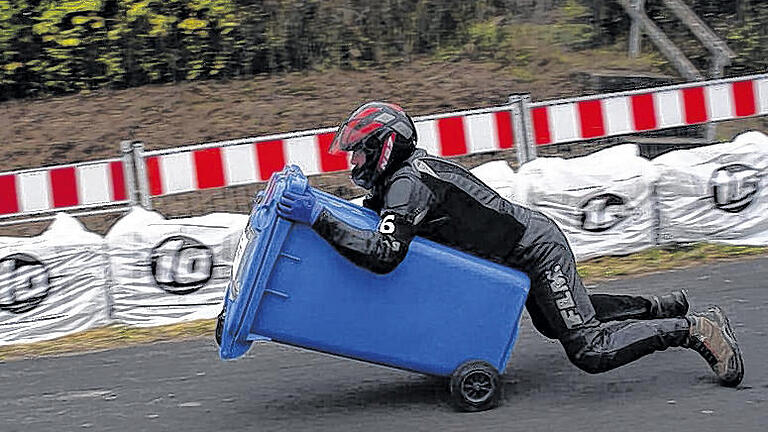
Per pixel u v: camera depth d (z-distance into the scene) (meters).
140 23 12.31
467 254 4.71
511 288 4.69
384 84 12.20
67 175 8.28
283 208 4.42
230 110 11.64
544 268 4.75
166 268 7.19
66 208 8.30
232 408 5.18
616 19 13.10
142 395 5.52
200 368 5.96
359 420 4.86
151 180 8.30
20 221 8.27
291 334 4.59
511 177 7.81
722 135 11.16
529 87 11.89
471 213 4.66
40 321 7.05
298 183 4.43
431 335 4.69
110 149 10.90
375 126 4.59
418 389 5.27
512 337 4.75
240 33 12.59
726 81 8.88
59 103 11.97
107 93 12.18
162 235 7.17
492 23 13.34
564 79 12.05
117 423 5.07
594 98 8.64
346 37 12.90
